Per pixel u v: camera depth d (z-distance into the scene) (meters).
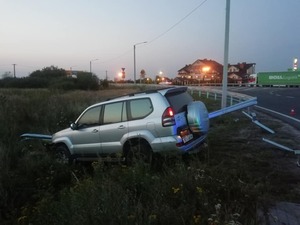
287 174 7.08
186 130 7.93
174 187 5.19
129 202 4.75
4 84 78.38
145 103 8.17
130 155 8.22
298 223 4.63
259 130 12.73
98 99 25.52
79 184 5.89
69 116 16.70
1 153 8.88
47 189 7.01
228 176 5.68
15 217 6.01
